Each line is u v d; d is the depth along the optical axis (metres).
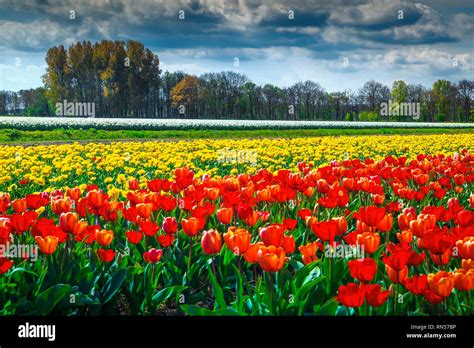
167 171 12.80
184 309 3.43
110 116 59.09
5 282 4.14
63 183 10.91
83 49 56.88
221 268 4.74
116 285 4.09
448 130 50.28
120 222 5.74
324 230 3.76
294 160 16.61
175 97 63.25
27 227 4.36
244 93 69.56
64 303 3.81
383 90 67.62
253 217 4.61
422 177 7.19
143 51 59.03
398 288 3.63
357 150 21.75
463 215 4.22
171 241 4.54
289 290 3.80
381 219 4.19
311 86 71.38
